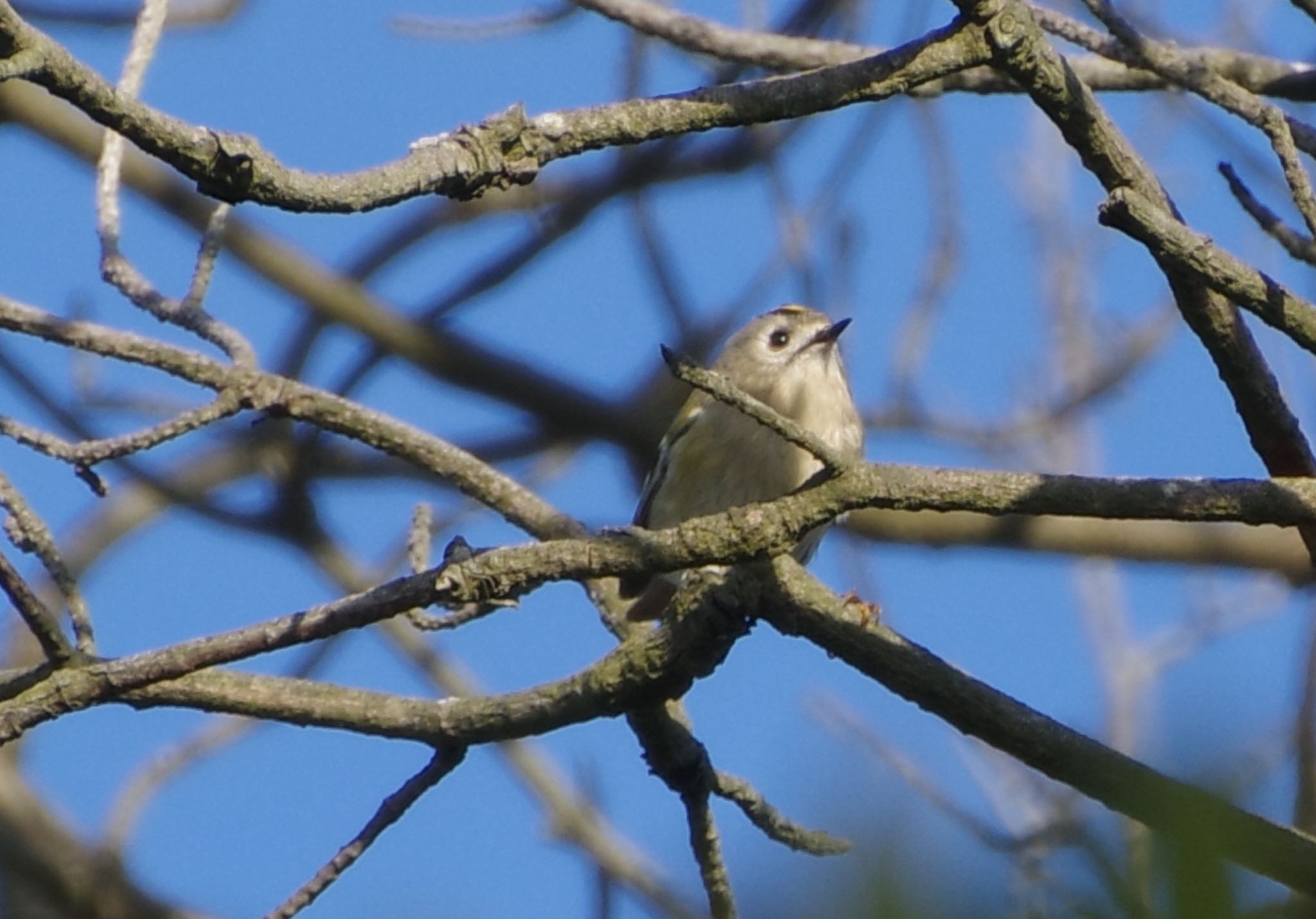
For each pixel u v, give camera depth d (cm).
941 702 827
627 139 748
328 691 863
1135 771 812
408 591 727
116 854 1494
